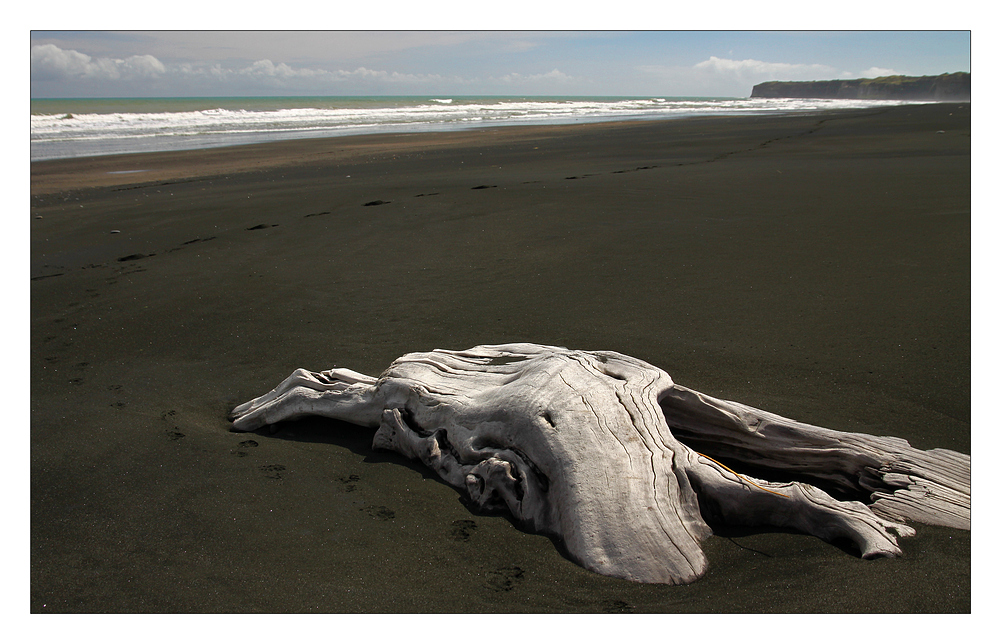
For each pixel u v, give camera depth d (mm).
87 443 3553
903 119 25719
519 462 2879
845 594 2246
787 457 3182
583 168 13141
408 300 5832
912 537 2555
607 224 8125
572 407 2938
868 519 2584
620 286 5953
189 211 9609
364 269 6746
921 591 2244
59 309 5809
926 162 12406
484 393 3252
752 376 4148
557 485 2744
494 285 6141
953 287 5477
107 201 10586
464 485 3035
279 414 3746
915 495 2787
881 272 5957
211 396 4211
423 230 8164
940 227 7340
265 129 27203
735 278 6012
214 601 2324
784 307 5273
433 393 3379
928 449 3199
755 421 3238
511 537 2680
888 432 3441
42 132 24672
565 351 3463
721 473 2773
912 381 3988
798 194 9609
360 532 2715
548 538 2674
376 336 5066
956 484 2840
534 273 6430
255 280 6484
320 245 7664
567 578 2412
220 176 13344
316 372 4219
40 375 4527
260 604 2301
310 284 6328
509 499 2830
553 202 9453
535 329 5059
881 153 14305
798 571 2396
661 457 2795
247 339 5098
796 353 4453
